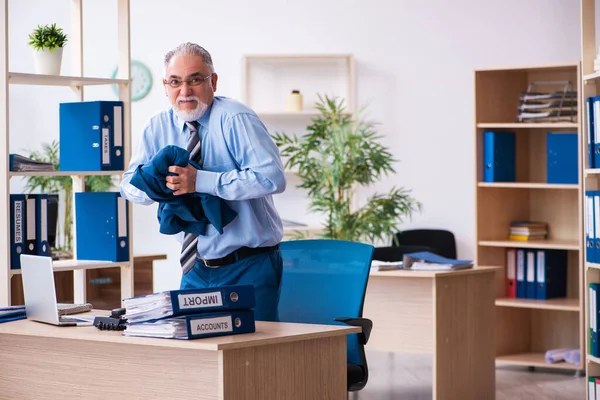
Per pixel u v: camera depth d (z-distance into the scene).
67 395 3.07
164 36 8.32
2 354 3.22
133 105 8.37
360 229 6.60
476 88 6.84
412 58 7.93
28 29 8.46
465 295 5.25
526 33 7.64
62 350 3.07
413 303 5.32
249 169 3.34
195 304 2.75
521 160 7.08
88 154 4.70
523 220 7.12
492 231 6.94
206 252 3.50
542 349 7.12
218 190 3.29
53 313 3.16
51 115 8.41
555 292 6.90
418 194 7.94
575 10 7.51
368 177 6.58
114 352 2.94
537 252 6.86
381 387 6.23
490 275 5.47
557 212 7.02
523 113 6.77
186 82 3.37
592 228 4.77
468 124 7.83
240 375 2.70
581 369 6.52
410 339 5.33
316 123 6.83
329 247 4.26
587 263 4.82
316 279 4.23
